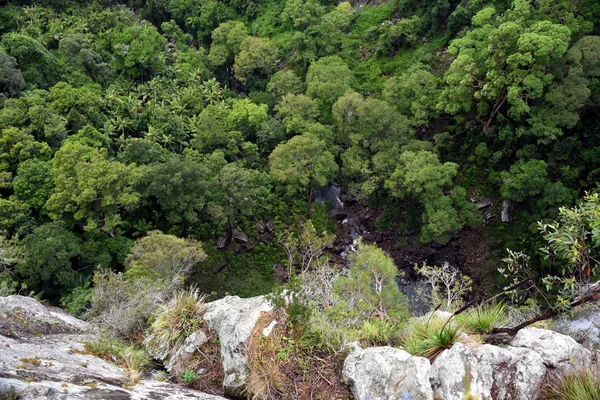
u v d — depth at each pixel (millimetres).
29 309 10242
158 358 8703
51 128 35719
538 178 32344
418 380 6355
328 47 50438
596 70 33188
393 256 37875
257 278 36750
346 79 44219
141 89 47844
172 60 53594
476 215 35156
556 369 6672
